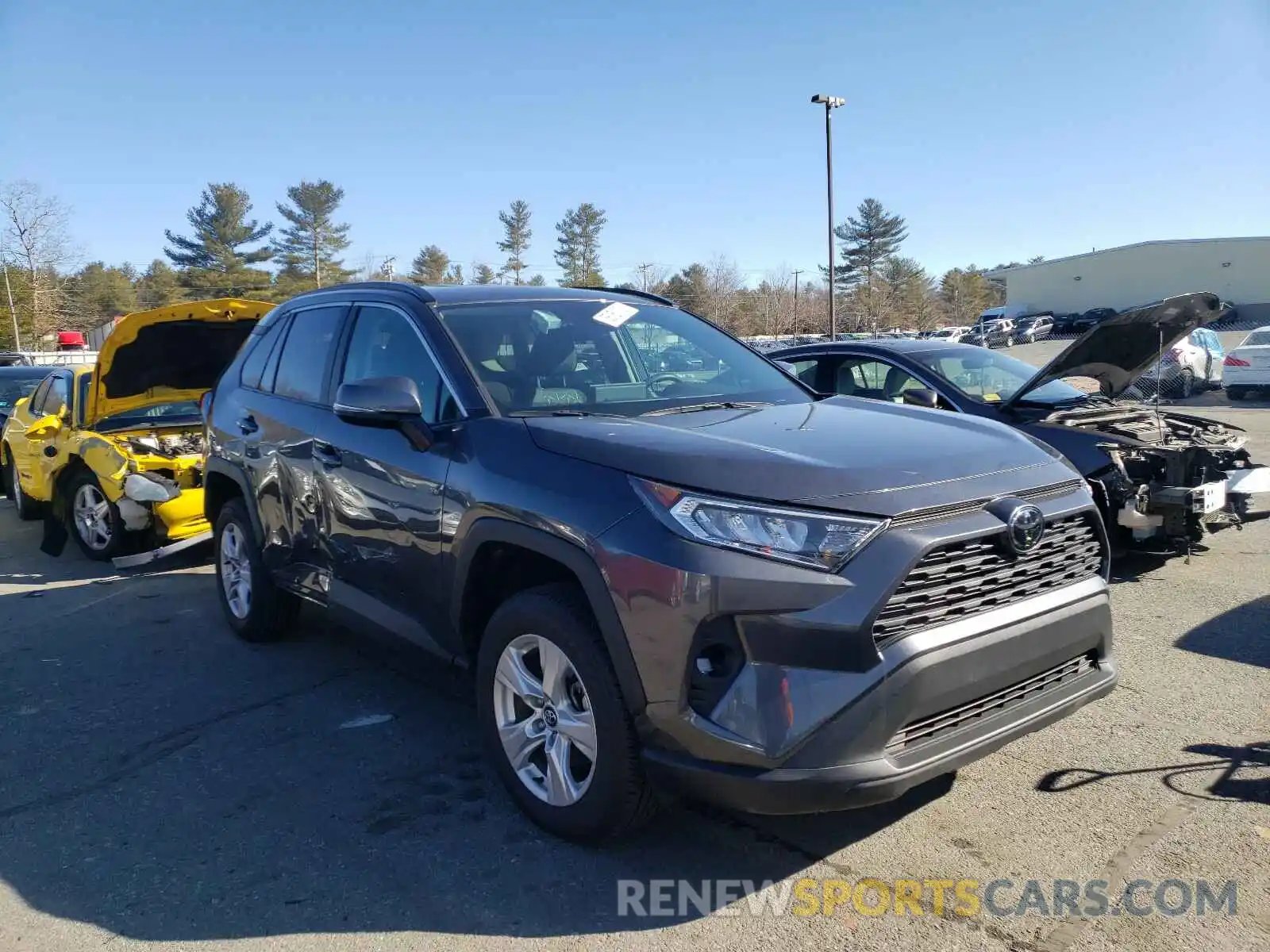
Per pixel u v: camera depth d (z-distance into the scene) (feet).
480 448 11.65
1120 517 20.36
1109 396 23.77
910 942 9.17
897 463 9.88
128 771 13.32
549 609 10.53
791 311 217.77
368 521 13.55
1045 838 10.90
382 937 9.48
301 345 16.66
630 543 9.48
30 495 30.53
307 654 18.11
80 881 10.61
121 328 24.03
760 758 8.84
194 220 210.18
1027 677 10.02
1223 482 20.89
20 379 41.70
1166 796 11.75
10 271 154.10
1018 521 9.69
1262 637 17.37
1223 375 66.54
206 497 19.25
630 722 9.86
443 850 11.02
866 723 8.80
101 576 25.04
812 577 8.85
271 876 10.59
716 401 13.25
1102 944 9.05
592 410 12.40
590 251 233.14
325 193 213.46
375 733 14.39
